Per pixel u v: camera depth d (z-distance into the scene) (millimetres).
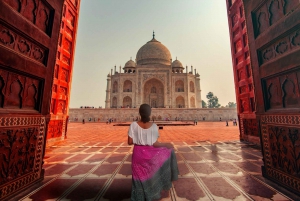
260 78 3807
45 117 3701
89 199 2734
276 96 3381
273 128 3412
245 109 8961
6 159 2625
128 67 53438
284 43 3096
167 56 55594
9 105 2752
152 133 2588
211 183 3379
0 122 2514
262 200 2678
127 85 50156
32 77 3273
